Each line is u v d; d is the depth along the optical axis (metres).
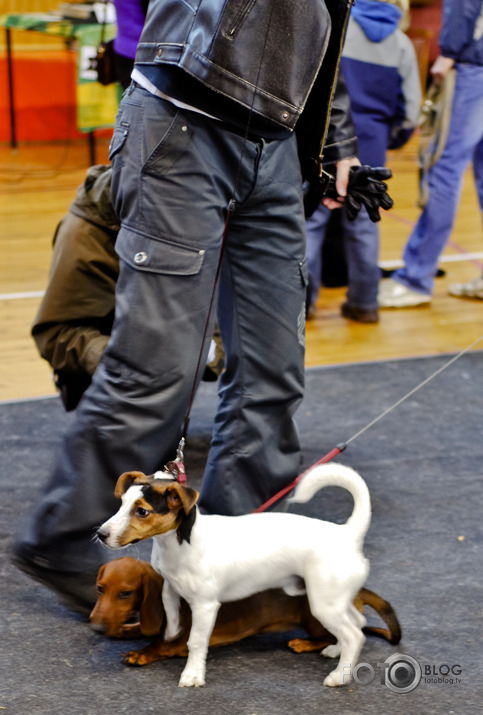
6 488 2.88
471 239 6.26
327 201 2.61
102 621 1.97
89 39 6.23
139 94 2.10
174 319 2.10
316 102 2.29
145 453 2.15
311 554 1.96
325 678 1.99
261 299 2.31
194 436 3.29
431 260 4.94
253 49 2.00
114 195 2.17
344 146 2.52
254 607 2.08
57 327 2.85
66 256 2.82
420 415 3.57
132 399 2.12
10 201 6.72
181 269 2.09
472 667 2.05
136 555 2.47
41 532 2.19
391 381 3.91
